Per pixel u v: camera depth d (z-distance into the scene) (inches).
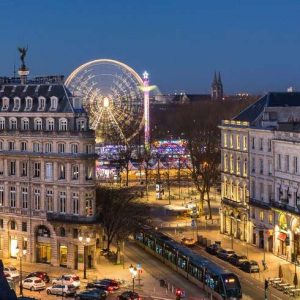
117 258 5236.2
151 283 4618.6
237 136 6190.9
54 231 5300.2
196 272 4552.2
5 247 5600.4
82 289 4466.0
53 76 5708.7
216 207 7854.3
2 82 5944.9
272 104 6087.6
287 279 4672.7
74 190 5216.5
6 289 1233.4
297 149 5177.2
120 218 5423.2
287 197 5334.6
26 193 5472.4
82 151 5182.1
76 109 5369.1
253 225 5861.2
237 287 4151.1
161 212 7460.6
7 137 5565.9
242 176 6102.4
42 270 5132.9
